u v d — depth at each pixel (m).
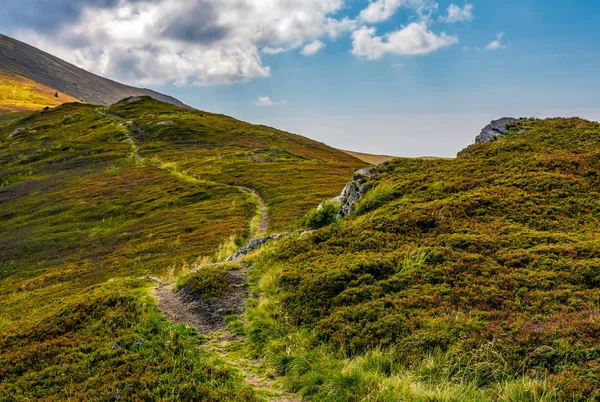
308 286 14.28
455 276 13.48
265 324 12.62
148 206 58.56
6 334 13.82
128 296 14.80
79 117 141.00
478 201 19.03
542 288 11.98
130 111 143.62
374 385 8.44
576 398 7.27
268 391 9.30
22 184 80.06
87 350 11.65
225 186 62.59
